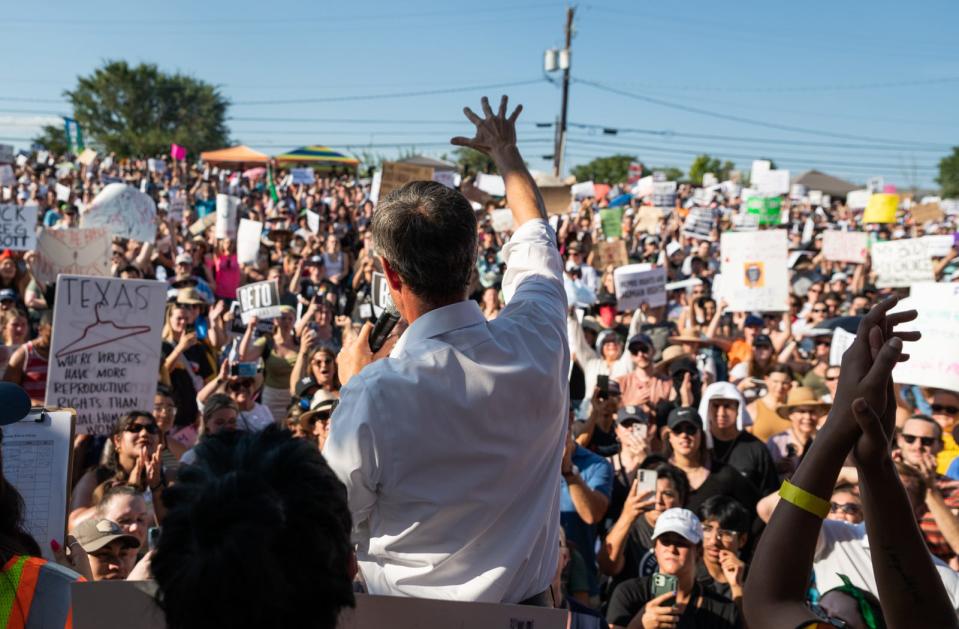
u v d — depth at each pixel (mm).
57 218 16781
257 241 12086
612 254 13711
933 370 5660
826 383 7254
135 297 5297
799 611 1200
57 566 1798
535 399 1794
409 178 10125
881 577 1194
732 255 10195
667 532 4270
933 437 4848
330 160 44500
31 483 2846
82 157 26297
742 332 10961
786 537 1235
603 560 4898
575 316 8055
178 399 6410
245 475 1168
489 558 1722
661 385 7516
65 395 5152
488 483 1709
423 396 1652
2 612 1721
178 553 1146
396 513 1667
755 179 20234
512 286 2152
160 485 4602
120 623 1379
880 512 1184
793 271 14672
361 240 17531
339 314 11305
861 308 11930
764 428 7020
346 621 1518
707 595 4336
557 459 1930
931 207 20672
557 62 41625
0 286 9180
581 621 2148
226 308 10461
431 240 1751
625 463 5891
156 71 99125
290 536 1148
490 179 21328
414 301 1805
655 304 10250
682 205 30234
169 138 94625
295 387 7406
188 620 1117
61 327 5125
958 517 4629
